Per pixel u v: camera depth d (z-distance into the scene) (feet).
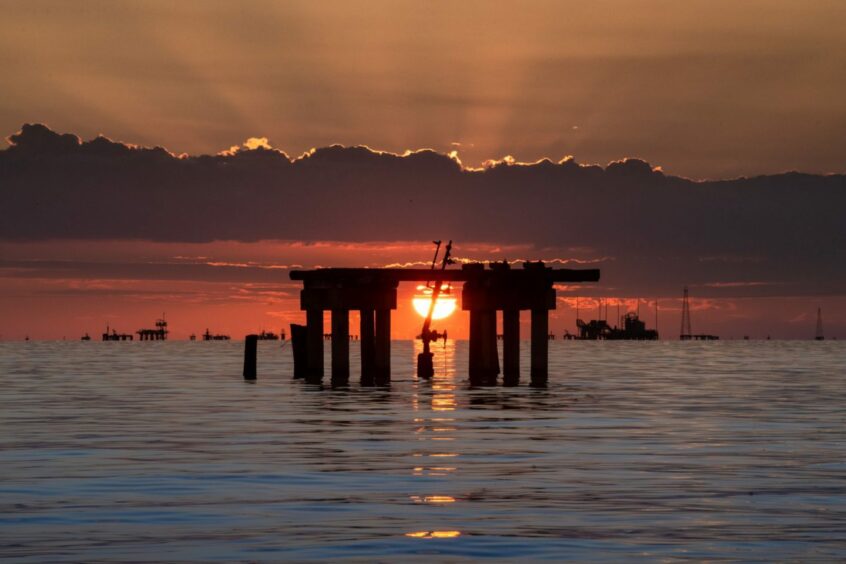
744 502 118.21
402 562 92.27
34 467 143.02
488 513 112.16
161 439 174.09
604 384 339.16
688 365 560.61
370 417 211.82
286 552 95.55
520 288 326.03
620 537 101.30
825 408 240.94
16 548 96.89
